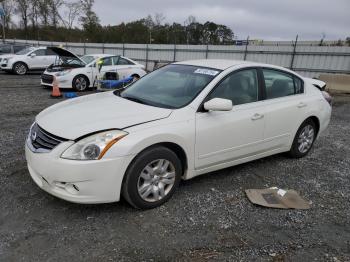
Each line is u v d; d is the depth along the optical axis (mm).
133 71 13828
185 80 4273
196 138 3752
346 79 14906
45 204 3555
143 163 3371
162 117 3576
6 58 18266
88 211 3469
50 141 3285
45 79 12570
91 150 3117
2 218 3260
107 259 2783
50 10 61625
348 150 6215
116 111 3674
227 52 23172
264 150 4688
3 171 4293
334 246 3162
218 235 3213
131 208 3572
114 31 55875
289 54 20109
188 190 4090
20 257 2740
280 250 3045
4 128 6422
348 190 4438
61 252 2830
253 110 4355
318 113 5375
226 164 4258
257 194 4027
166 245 3008
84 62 13086
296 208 3816
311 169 5090
